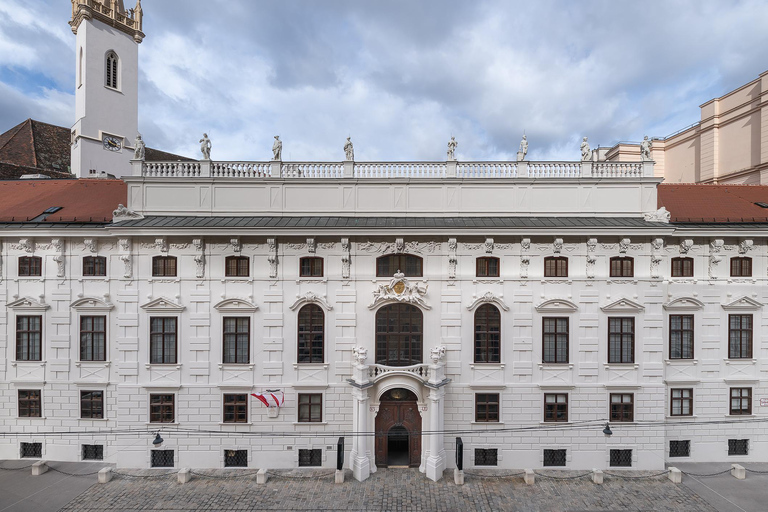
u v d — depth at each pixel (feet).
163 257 86.02
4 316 87.81
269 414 85.87
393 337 86.28
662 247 85.05
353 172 90.43
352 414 86.12
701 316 88.58
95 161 158.20
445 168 90.43
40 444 88.53
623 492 78.23
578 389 85.97
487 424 86.38
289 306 85.92
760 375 89.04
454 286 86.17
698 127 133.80
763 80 113.19
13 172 134.82
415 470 85.05
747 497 76.64
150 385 85.30
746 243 87.30
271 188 89.86
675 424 89.25
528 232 83.25
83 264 87.40
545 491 78.48
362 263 86.02
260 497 76.28
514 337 86.02
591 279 85.71
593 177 88.53
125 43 167.53
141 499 75.72
